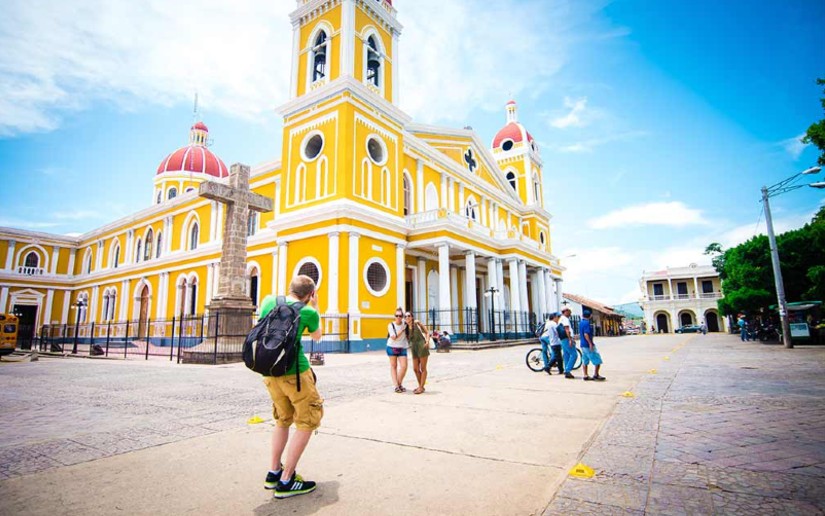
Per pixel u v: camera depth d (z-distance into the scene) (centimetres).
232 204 1677
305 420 335
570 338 977
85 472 378
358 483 349
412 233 2392
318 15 2358
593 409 626
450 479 355
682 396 720
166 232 3522
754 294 2542
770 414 578
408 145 2612
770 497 312
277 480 340
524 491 329
